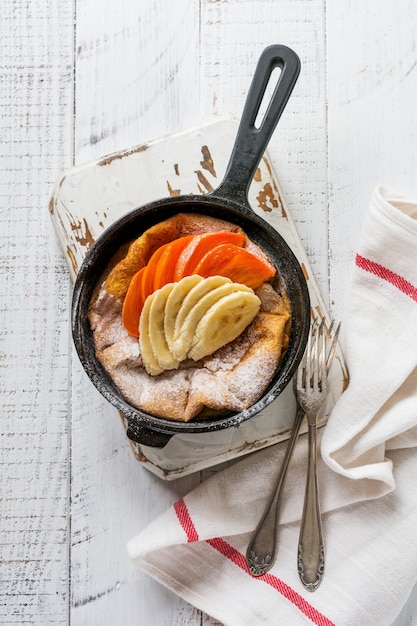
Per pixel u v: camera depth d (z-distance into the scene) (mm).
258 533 838
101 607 856
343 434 817
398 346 818
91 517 855
